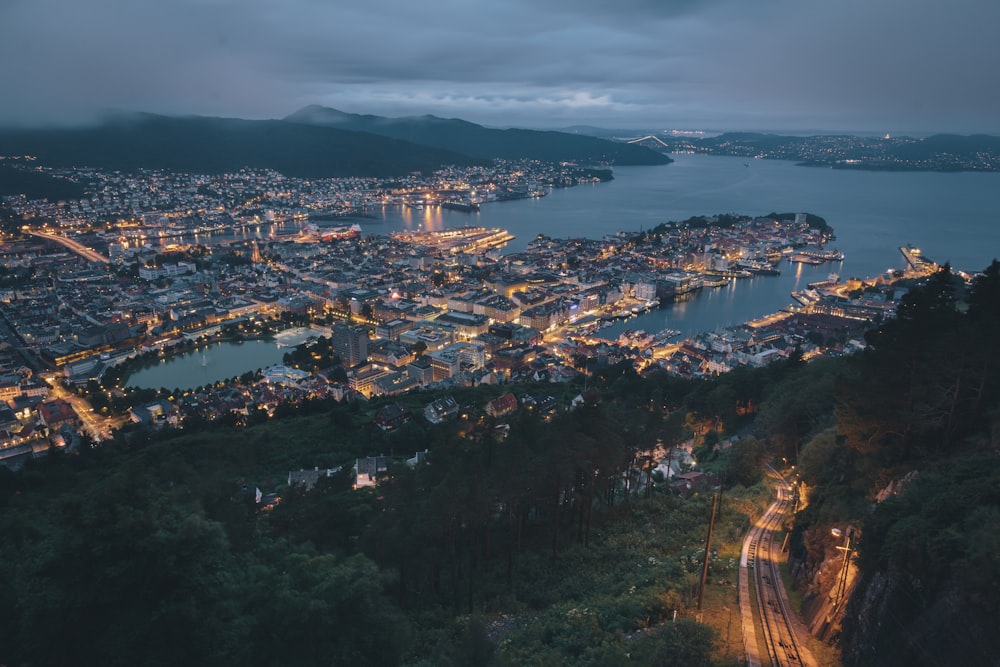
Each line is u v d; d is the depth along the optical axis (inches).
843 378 3710.6
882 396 3390.7
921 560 2149.4
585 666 2600.9
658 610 3095.5
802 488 4473.4
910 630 2103.8
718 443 7529.5
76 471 7677.2
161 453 7701.8
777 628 2859.3
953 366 3179.1
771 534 4153.5
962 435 3169.3
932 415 3294.8
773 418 6245.1
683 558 3759.8
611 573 3841.0
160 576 1865.2
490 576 3988.7
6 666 1798.7
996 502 2145.7
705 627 2679.6
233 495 3858.3
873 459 3415.4
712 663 2509.8
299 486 4554.6
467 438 4562.0
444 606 3730.3
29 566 1915.6
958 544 2033.7
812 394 5974.4
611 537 4512.8
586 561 4151.1
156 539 1825.8
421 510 3644.2
